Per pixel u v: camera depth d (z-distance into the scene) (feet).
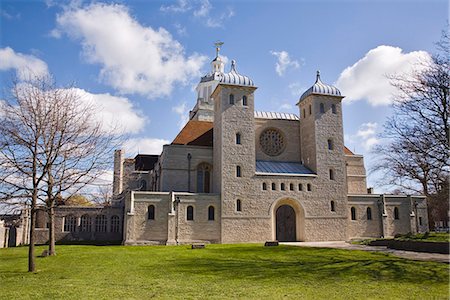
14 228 161.48
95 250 118.83
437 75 76.74
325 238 168.04
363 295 51.55
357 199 179.32
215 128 177.37
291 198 167.73
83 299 49.39
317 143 176.65
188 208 157.48
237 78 172.96
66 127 82.89
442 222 238.89
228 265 82.79
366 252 107.96
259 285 58.90
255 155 182.19
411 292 53.26
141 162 235.81
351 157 206.39
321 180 173.68
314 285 58.80
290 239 187.52
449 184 77.46
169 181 171.42
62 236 180.86
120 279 64.80
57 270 75.97
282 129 189.57
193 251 114.52
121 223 188.44
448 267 74.08
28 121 73.72
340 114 183.21
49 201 77.56
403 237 135.03
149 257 98.53
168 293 52.90
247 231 159.94
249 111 171.42
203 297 50.34
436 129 77.61
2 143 70.18
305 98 186.70
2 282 62.28
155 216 153.17
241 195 162.40
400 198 184.55
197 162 176.65
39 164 76.79
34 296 51.29
